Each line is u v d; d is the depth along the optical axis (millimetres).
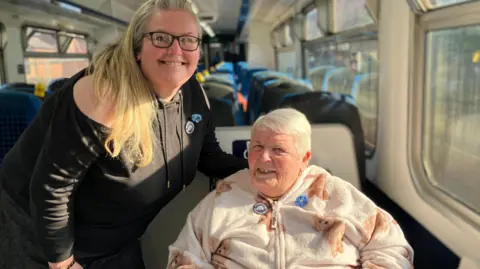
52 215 1329
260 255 1431
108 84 1259
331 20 4086
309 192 1553
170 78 1330
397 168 2512
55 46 4672
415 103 2289
